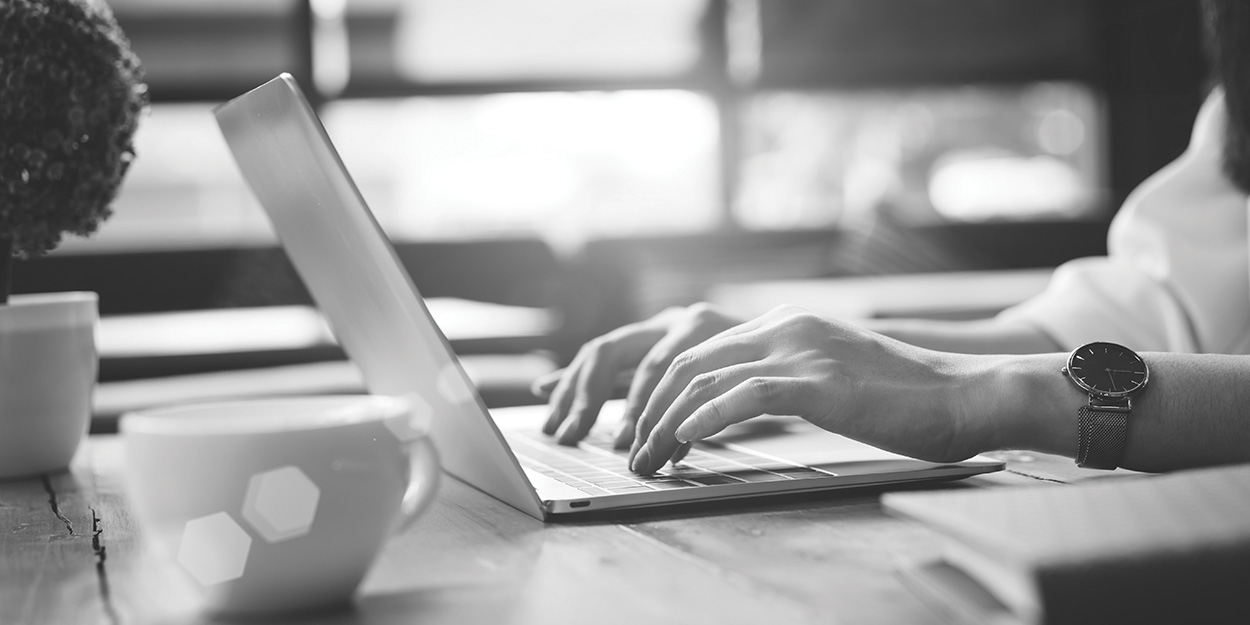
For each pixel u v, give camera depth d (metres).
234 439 0.37
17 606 0.42
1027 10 5.16
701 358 0.61
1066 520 0.36
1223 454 0.58
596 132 5.03
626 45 5.03
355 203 0.47
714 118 5.05
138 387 2.52
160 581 0.45
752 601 0.39
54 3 0.78
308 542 0.38
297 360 2.74
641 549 0.47
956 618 0.36
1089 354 0.61
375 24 4.86
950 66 5.14
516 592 0.42
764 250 4.77
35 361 0.75
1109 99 5.22
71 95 0.77
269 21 4.77
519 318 3.33
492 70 4.90
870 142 5.20
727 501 0.56
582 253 4.49
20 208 0.78
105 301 4.25
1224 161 0.98
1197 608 0.33
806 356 0.59
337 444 0.38
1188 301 0.97
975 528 0.35
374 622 0.39
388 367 0.62
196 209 4.75
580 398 0.75
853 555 0.45
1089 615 0.32
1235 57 0.92
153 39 4.73
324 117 4.82
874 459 0.63
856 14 5.09
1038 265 4.90
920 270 4.32
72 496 0.69
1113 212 5.15
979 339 0.94
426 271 4.45
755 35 5.05
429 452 0.43
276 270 4.36
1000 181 5.29
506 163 5.00
